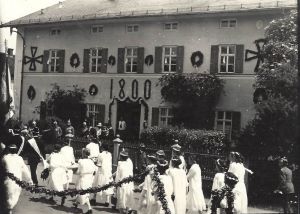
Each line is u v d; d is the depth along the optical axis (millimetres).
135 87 24375
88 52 26359
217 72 21891
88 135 20031
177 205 8688
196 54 22562
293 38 14148
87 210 10094
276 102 10180
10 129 12398
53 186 10828
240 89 20875
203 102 21016
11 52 30359
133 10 24734
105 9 26422
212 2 22500
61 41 27469
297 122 8812
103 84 25625
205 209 9930
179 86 21281
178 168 8906
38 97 28125
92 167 10211
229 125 20875
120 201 9945
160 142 18719
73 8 28719
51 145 18984
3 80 12055
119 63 25094
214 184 8953
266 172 10188
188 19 22906
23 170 9570
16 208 9938
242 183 8047
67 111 25688
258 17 20672
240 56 21078
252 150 10633
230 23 21609
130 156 14820
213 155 12922
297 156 8773
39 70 28234
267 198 9758
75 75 26781
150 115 23641
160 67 23672
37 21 27719
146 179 8250
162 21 23719
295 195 8984
